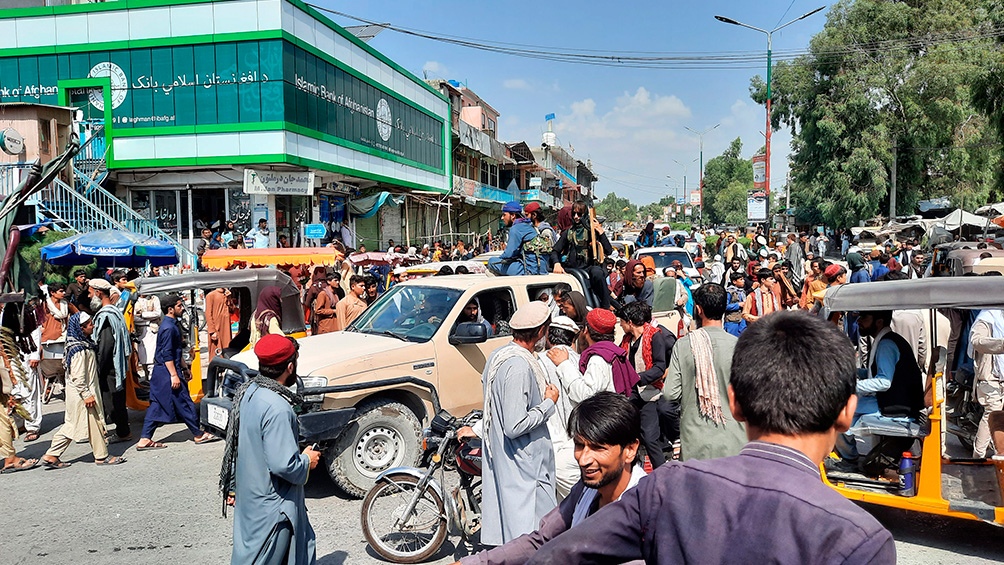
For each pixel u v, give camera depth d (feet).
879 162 121.39
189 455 24.86
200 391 29.27
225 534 17.92
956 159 126.41
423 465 16.56
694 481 5.14
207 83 63.00
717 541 4.84
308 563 12.57
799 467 5.02
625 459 8.55
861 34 124.77
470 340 21.30
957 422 22.86
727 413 14.20
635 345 21.67
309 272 42.34
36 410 27.27
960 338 24.75
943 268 45.85
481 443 15.31
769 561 4.66
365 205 81.71
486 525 13.80
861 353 22.80
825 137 124.98
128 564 16.22
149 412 25.71
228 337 32.09
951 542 16.93
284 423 12.01
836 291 17.48
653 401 19.17
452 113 123.54
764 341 5.37
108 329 26.71
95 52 63.41
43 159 55.06
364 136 82.02
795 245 62.49
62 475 22.65
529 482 13.50
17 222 51.39
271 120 62.80
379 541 16.43
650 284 33.73
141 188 66.54
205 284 26.91
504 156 146.82
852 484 17.94
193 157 63.36
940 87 120.26
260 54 62.54
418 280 24.93
